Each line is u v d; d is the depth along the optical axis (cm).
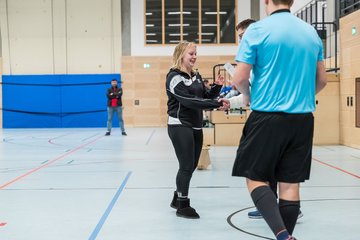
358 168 671
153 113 1831
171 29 1833
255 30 243
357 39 905
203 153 674
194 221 387
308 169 250
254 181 245
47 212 421
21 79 1819
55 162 773
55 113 1823
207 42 1827
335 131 1020
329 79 1014
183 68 388
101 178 606
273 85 239
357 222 380
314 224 376
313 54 246
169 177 611
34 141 1196
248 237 340
